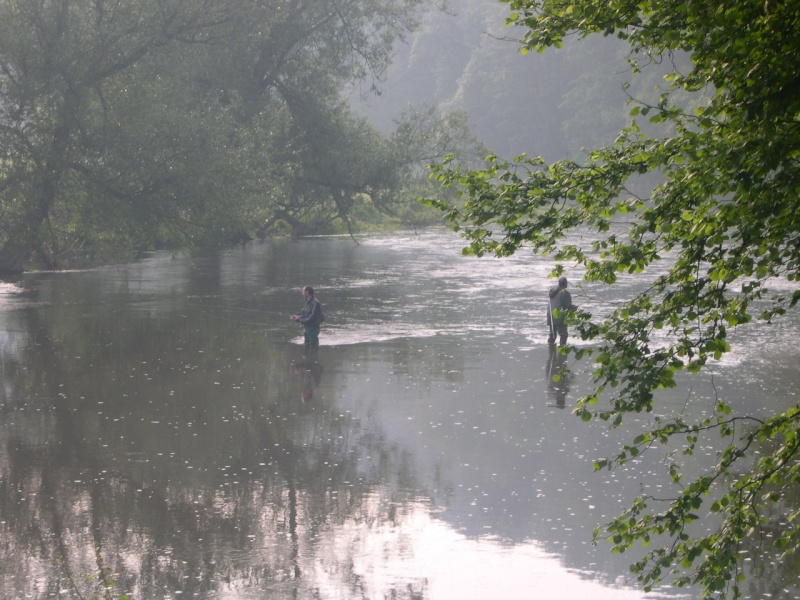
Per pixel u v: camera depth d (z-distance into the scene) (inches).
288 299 1736.0
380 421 870.4
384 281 2020.2
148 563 561.0
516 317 1498.5
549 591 517.7
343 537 599.2
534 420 866.8
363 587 525.3
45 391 995.3
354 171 2541.8
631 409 408.5
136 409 919.0
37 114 1945.1
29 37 1907.0
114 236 2121.1
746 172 349.1
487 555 567.8
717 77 374.3
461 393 976.9
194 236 2112.5
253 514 639.1
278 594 518.0
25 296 1790.1
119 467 738.8
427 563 556.1
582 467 728.3
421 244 3102.9
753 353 1162.0
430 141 2571.4
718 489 666.8
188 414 898.1
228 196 2028.8
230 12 2111.2
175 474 721.0
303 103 2593.5
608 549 573.6
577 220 426.0
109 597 488.7
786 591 504.7
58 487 691.4
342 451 778.8
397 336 1323.8
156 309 1612.9
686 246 409.4
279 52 2586.1
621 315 420.2
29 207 1937.7
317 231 3651.6
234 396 970.1
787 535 396.2
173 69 2105.1
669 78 448.5
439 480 702.5
